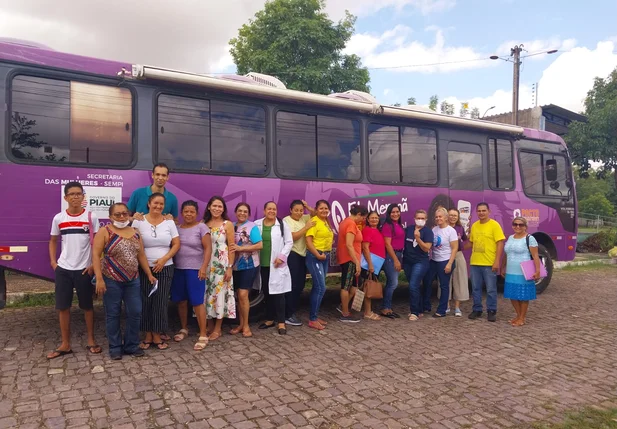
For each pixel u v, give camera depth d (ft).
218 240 18.88
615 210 100.12
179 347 18.20
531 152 32.35
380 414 12.69
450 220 24.63
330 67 54.29
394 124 26.13
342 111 24.38
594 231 70.33
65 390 13.76
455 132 28.55
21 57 17.51
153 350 17.70
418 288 23.59
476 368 16.65
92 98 18.61
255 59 53.93
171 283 18.16
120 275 15.98
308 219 21.50
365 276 23.49
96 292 16.12
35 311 24.20
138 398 13.30
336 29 56.08
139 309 16.76
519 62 83.46
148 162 19.44
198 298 18.10
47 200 17.65
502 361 17.49
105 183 18.58
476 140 29.48
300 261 21.42
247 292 19.83
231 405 12.98
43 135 17.72
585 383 15.51
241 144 21.58
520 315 22.99
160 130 19.80
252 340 19.35
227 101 21.33
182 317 19.53
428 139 27.40
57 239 17.38
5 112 17.20
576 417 12.87
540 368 16.83
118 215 15.88
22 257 17.29
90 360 16.37
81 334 19.69
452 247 23.93
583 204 93.30
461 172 28.68
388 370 16.15
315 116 23.61
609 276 40.60
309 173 23.30
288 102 22.82
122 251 15.97
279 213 22.35
